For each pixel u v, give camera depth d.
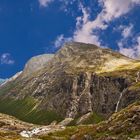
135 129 187.38
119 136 187.25
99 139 196.62
